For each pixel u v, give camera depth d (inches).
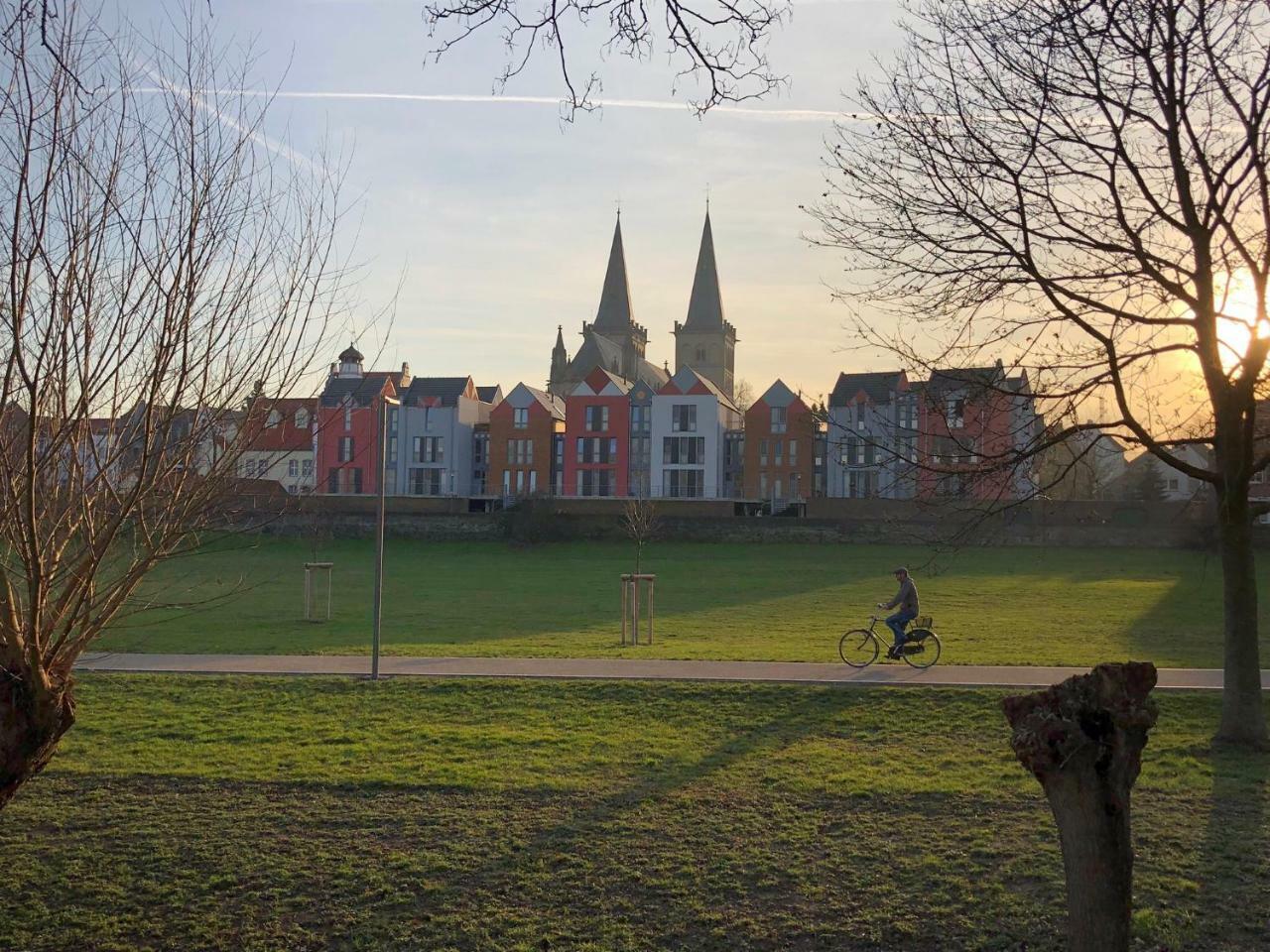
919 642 772.6
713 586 1710.1
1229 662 532.4
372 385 2107.5
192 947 316.2
